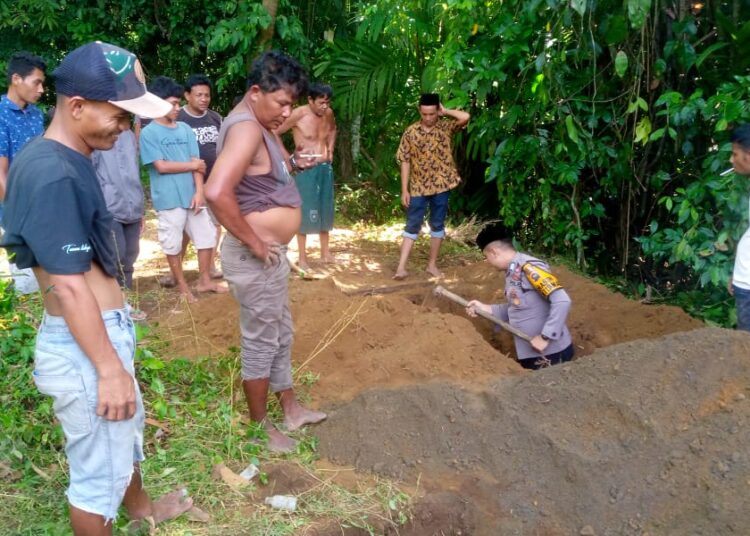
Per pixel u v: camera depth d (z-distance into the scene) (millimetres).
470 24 6594
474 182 9156
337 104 9430
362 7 10312
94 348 2342
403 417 3834
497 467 3500
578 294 5945
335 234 8914
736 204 5090
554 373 3828
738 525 2869
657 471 3197
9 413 3572
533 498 3336
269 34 9641
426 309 5277
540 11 5910
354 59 9234
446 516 3262
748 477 2990
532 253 7809
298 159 3877
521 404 3729
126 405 2432
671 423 3332
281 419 4008
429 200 7004
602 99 6465
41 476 3256
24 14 10453
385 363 4469
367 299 5391
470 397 3871
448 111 6875
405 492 3402
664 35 6043
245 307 3479
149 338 4941
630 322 5441
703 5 5953
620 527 3105
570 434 3492
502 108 7086
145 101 2434
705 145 6223
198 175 5922
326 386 4410
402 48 9023
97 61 2322
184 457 3504
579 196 7180
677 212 5699
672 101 5383
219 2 10727
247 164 3223
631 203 7016
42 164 2266
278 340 3695
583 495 3258
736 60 5637
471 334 4578
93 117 2367
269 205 3381
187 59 11328
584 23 5922
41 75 4867
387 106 10133
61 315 2414
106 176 5285
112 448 2500
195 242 6062
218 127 6574
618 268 7477
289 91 3262
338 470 3604
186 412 3916
